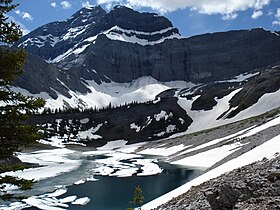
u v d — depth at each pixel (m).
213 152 83.00
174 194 35.28
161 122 175.88
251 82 187.50
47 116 188.62
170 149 119.31
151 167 82.75
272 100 157.12
